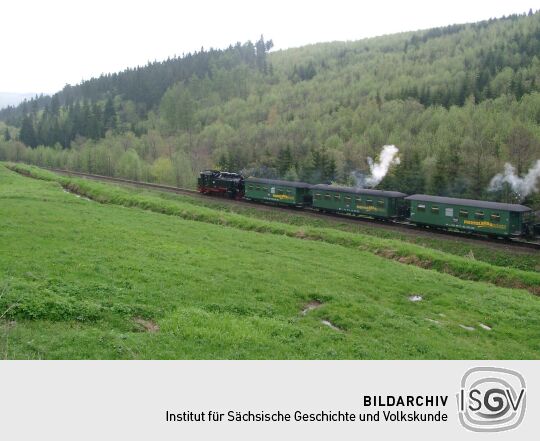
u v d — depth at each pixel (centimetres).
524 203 7294
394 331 2153
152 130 15000
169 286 2317
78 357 1516
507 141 8994
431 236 4844
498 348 2167
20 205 4150
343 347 1877
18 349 1517
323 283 2741
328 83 17838
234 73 19638
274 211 6144
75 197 5338
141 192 7600
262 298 2358
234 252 3288
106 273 2359
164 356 1598
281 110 16038
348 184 9144
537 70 13375
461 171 7738
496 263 4159
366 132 11500
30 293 1905
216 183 7150
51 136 16800
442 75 15250
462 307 2705
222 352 1692
